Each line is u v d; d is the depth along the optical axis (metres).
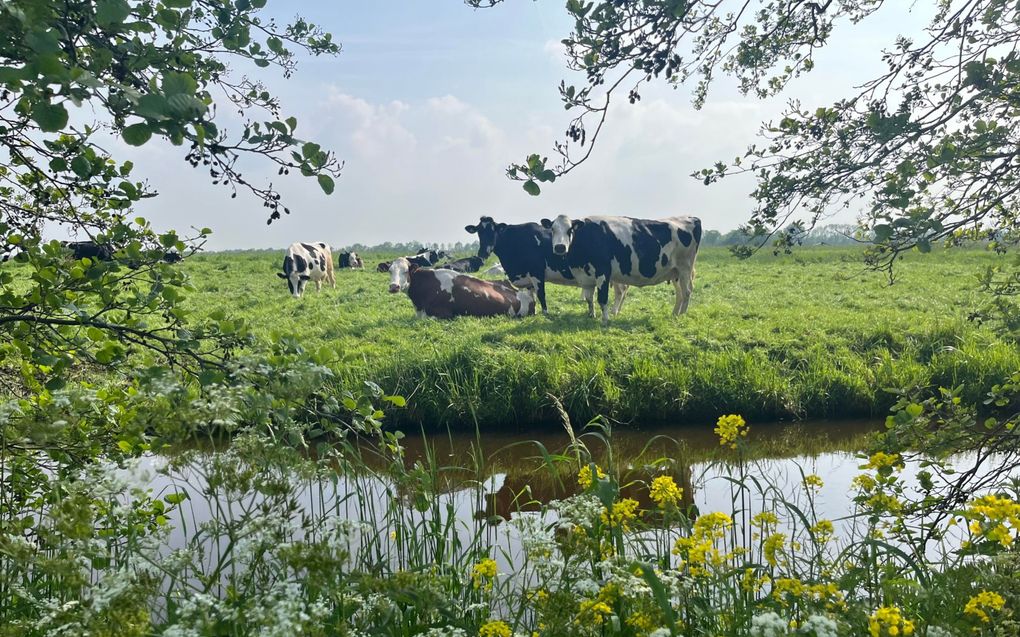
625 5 3.49
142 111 2.27
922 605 3.33
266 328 15.33
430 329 14.71
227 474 2.80
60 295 3.78
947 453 4.37
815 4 3.90
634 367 11.41
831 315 15.98
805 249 43.44
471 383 10.74
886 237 3.69
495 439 10.02
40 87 2.27
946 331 13.31
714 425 10.60
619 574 2.80
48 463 4.02
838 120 3.89
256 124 2.89
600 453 9.31
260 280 27.09
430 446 9.71
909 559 3.39
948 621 2.92
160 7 3.11
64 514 2.54
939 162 3.44
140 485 2.68
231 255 45.62
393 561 4.58
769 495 7.12
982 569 3.15
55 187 4.14
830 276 25.30
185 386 3.26
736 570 3.36
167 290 3.81
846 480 7.88
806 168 3.88
